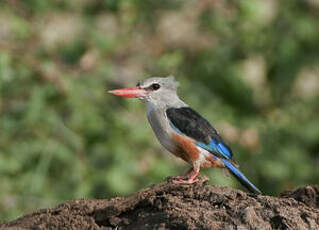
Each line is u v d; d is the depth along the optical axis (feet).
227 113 45.52
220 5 47.19
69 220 21.53
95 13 46.65
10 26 42.29
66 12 45.68
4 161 39.73
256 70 49.49
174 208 21.07
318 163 47.55
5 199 39.17
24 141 41.39
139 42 47.57
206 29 47.11
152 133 42.93
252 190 27.58
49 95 41.78
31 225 21.75
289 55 46.73
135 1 44.50
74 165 40.83
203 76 47.57
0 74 40.14
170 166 42.60
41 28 44.47
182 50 48.32
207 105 45.21
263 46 47.55
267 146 45.47
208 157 27.45
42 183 39.99
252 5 45.14
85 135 42.06
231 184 42.60
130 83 45.06
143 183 40.57
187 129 27.30
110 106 44.65
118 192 39.75
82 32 44.27
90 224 21.35
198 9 47.34
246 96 48.52
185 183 23.77
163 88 28.58
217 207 21.12
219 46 47.73
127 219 21.42
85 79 43.52
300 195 22.99
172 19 47.73
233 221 20.17
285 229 20.21
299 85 49.52
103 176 40.09
